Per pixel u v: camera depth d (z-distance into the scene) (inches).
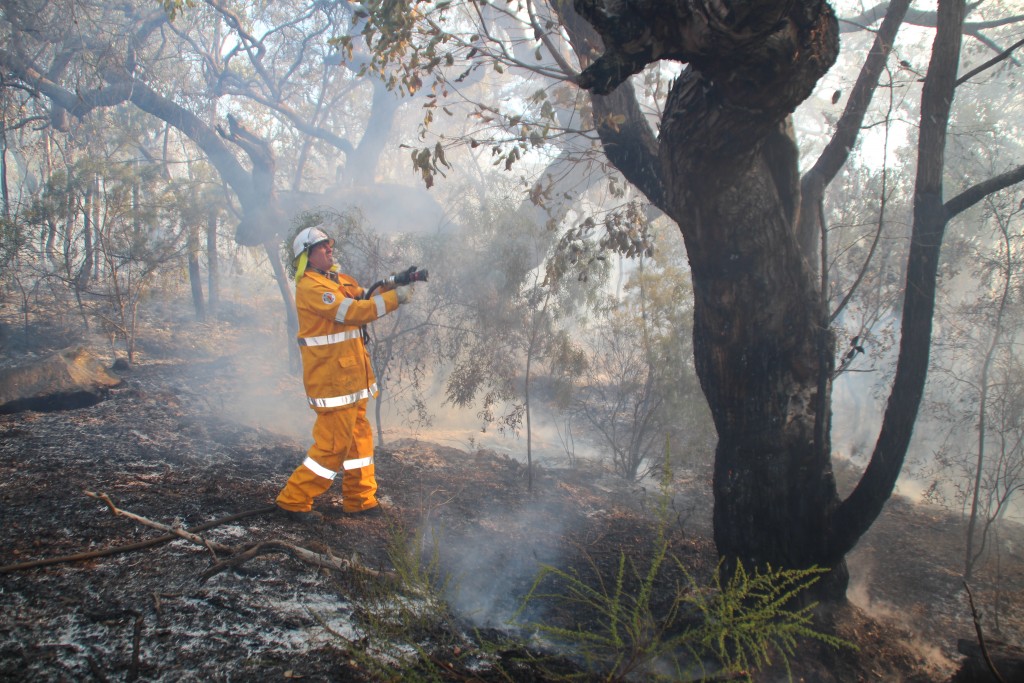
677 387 276.8
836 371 166.6
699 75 125.9
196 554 149.5
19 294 505.0
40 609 126.0
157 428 248.5
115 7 485.1
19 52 445.7
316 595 140.8
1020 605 206.1
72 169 454.9
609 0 108.6
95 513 164.1
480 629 141.3
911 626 185.8
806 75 115.0
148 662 114.9
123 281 439.5
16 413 255.3
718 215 141.5
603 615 156.8
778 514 160.6
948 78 156.4
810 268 156.8
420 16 179.3
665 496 133.4
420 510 197.0
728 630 120.7
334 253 267.3
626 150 177.0
